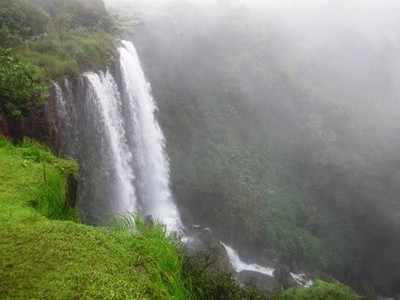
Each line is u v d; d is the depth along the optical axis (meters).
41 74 10.72
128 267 2.50
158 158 20.77
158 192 20.12
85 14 17.84
